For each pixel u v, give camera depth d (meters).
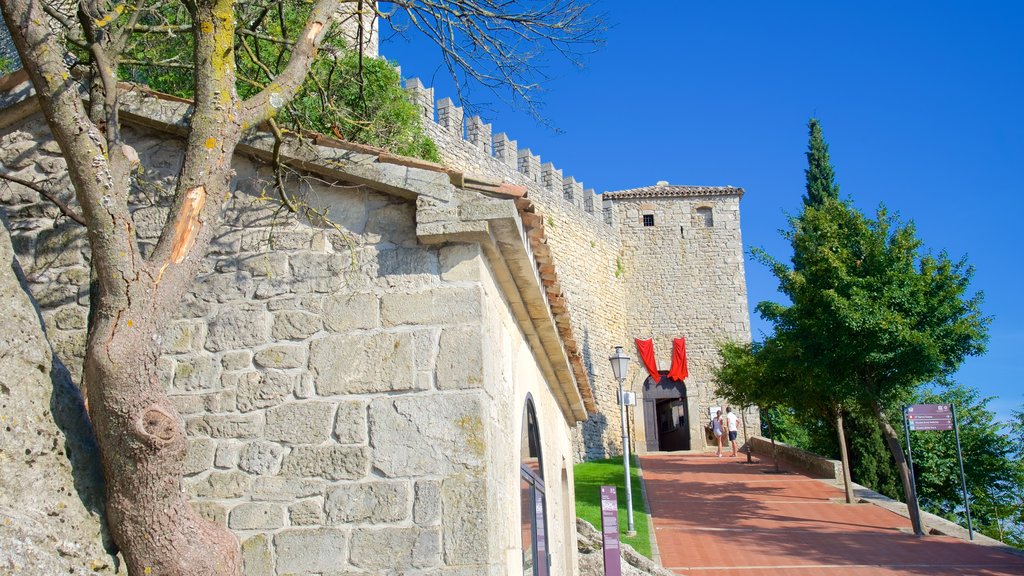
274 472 5.36
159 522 4.30
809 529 17.64
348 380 5.47
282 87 5.36
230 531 5.25
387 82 13.29
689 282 41.41
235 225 5.93
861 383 18.84
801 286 19.58
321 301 5.67
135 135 6.22
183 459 4.43
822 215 19.98
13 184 6.12
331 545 5.17
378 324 5.55
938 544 16.16
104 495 4.59
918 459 31.14
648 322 40.88
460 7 7.63
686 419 39.31
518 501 6.60
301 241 5.82
